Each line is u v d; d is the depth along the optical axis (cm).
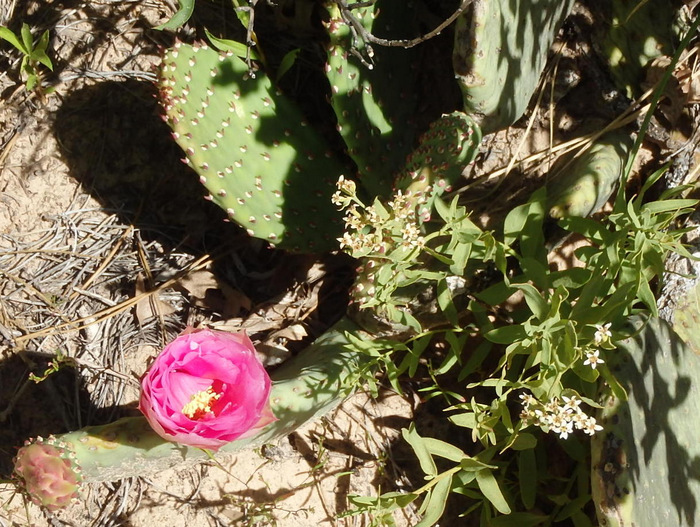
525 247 39
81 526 44
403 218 37
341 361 41
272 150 44
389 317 40
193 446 35
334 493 45
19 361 47
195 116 41
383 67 45
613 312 37
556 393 35
